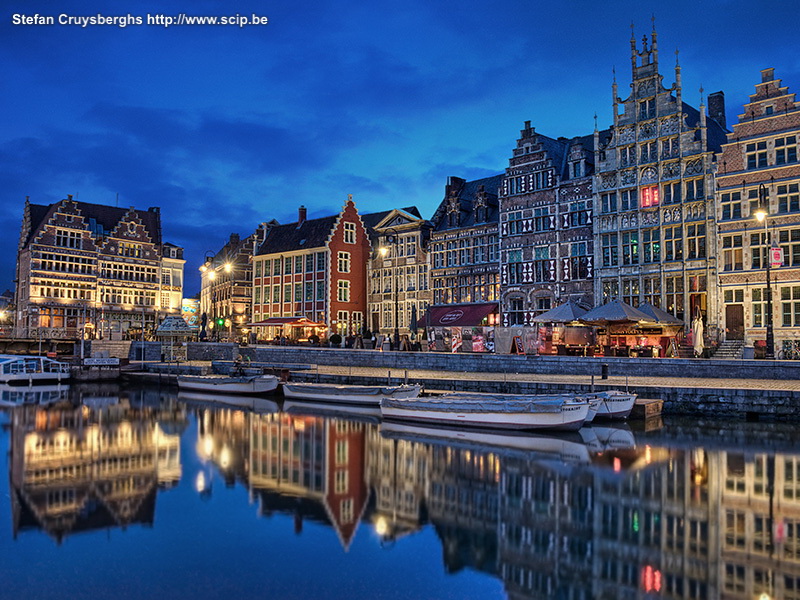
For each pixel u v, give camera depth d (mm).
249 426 25156
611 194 43219
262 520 12742
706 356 34688
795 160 35344
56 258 66000
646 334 37094
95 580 9852
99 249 68750
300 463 17984
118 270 70250
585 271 44438
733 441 20594
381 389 31203
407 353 39781
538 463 17625
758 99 36719
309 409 31062
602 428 23312
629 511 13141
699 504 13562
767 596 9078
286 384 36031
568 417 22422
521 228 48250
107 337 67562
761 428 22844
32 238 66312
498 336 39656
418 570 10211
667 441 20734
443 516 12953
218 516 12977
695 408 25438
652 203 41125
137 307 71000
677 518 12656
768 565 10234
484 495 14461
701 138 38844
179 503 13914
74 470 17172
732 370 28328
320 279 62188
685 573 9961
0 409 31500
